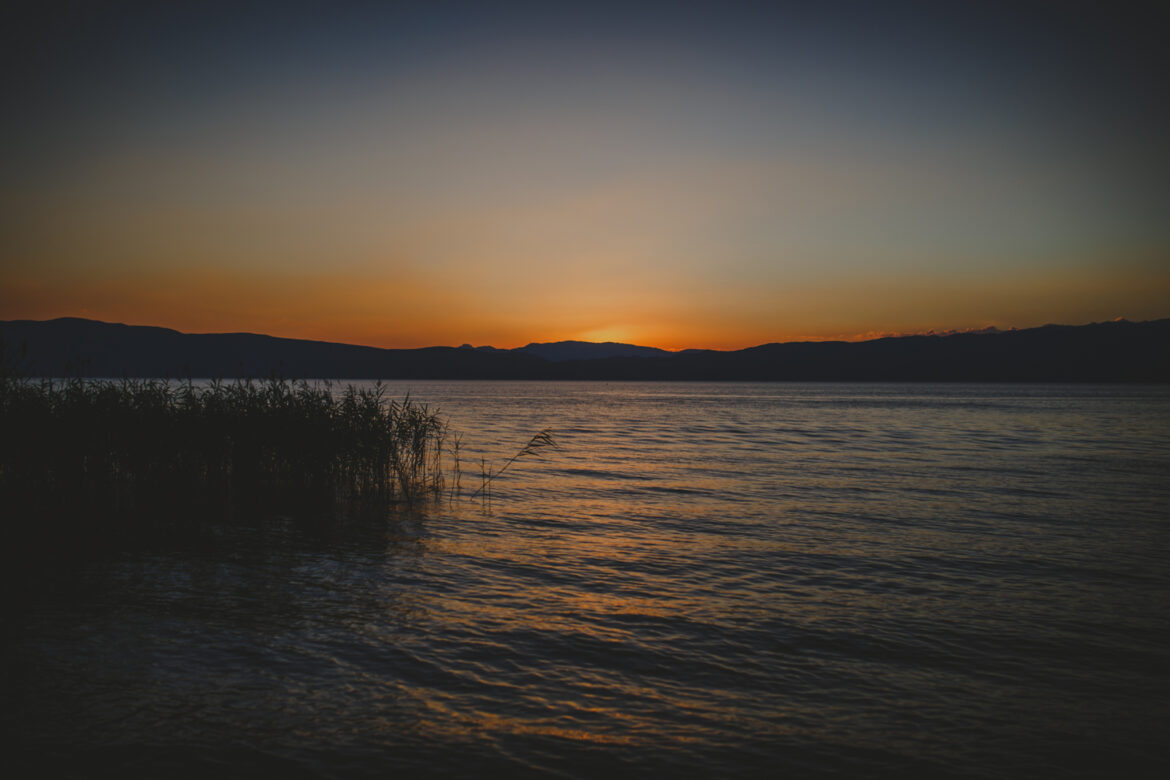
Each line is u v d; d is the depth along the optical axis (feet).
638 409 306.76
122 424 62.39
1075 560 49.55
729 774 21.40
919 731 24.54
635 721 24.88
